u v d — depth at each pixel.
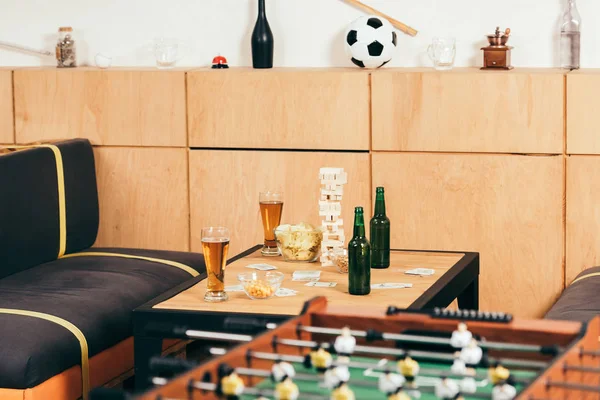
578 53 4.86
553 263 4.73
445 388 2.04
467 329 2.40
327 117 4.95
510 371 2.37
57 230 4.71
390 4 5.17
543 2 4.95
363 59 5.00
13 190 4.36
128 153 5.26
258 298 3.34
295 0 5.29
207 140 5.14
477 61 5.09
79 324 3.74
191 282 3.62
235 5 5.40
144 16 5.53
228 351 2.16
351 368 2.45
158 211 5.27
